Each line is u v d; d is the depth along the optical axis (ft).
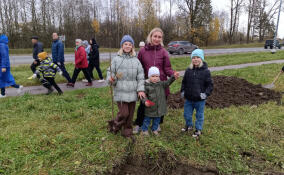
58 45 24.44
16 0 116.26
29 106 16.58
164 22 143.13
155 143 11.15
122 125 12.37
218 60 50.62
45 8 121.70
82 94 21.12
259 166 10.03
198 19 113.19
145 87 11.63
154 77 11.40
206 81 11.75
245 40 194.70
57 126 13.50
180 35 139.95
